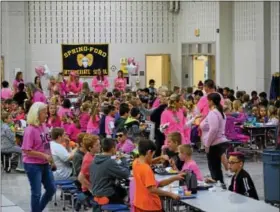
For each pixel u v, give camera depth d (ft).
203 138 33.63
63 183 31.40
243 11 72.38
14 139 44.75
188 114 51.24
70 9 84.07
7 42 81.15
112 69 84.74
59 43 83.82
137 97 56.65
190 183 23.59
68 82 70.49
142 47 85.30
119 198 26.30
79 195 28.78
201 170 43.65
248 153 50.01
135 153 31.12
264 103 54.49
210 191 23.99
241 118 49.78
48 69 78.59
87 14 84.38
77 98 64.34
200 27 79.25
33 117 27.71
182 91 63.16
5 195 37.32
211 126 32.30
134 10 85.15
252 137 51.29
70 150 36.73
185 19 82.64
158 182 23.57
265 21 67.77
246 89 72.49
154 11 85.30
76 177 30.55
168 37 85.35
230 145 45.73
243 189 25.21
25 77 82.48
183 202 22.25
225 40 75.20
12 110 52.85
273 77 64.64
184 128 38.73
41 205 28.66
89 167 27.66
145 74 85.35
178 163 29.32
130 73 83.51
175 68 85.46
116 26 84.84
